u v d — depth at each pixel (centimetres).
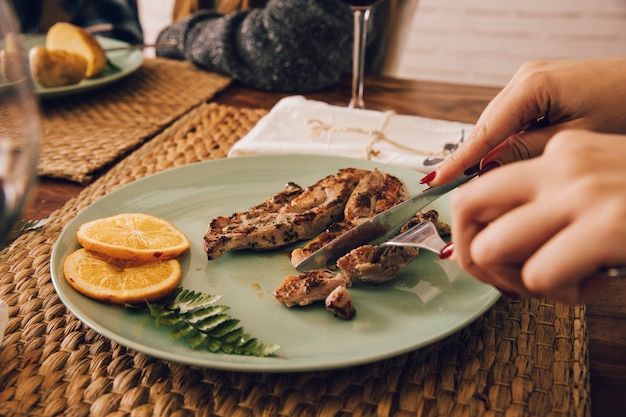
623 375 36
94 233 44
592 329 40
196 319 38
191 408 34
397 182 52
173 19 115
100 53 77
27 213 52
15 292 42
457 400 35
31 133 30
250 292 42
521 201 28
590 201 25
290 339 38
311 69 79
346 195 51
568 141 28
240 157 56
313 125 65
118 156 61
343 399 35
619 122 43
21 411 34
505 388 35
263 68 79
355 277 42
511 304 41
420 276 43
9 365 37
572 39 163
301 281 41
